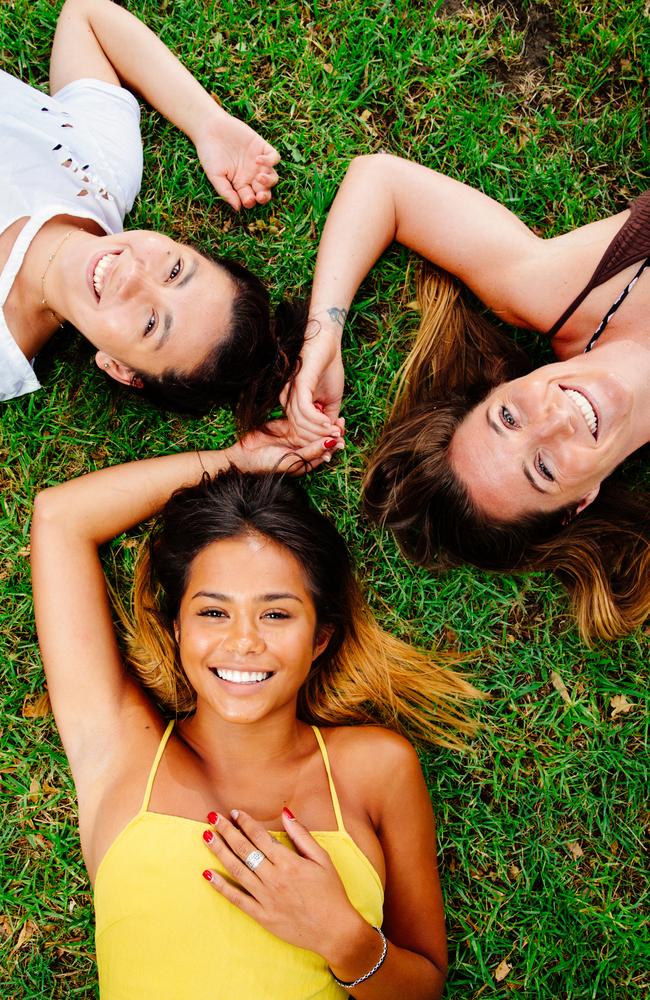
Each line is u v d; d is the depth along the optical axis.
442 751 2.52
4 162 2.25
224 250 2.54
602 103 2.56
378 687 2.42
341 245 2.34
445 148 2.57
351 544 2.53
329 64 2.55
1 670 2.46
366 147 2.56
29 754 2.45
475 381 2.48
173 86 2.42
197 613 1.95
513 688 2.54
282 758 2.07
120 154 2.38
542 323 2.37
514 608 2.56
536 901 2.50
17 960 2.43
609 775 2.55
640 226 2.21
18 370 2.36
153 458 2.33
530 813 2.53
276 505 2.02
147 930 1.85
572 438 2.01
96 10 2.41
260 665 1.89
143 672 2.35
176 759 2.04
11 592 2.46
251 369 2.31
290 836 1.89
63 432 2.53
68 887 2.44
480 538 2.26
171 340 2.17
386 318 2.57
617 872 2.52
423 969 2.06
